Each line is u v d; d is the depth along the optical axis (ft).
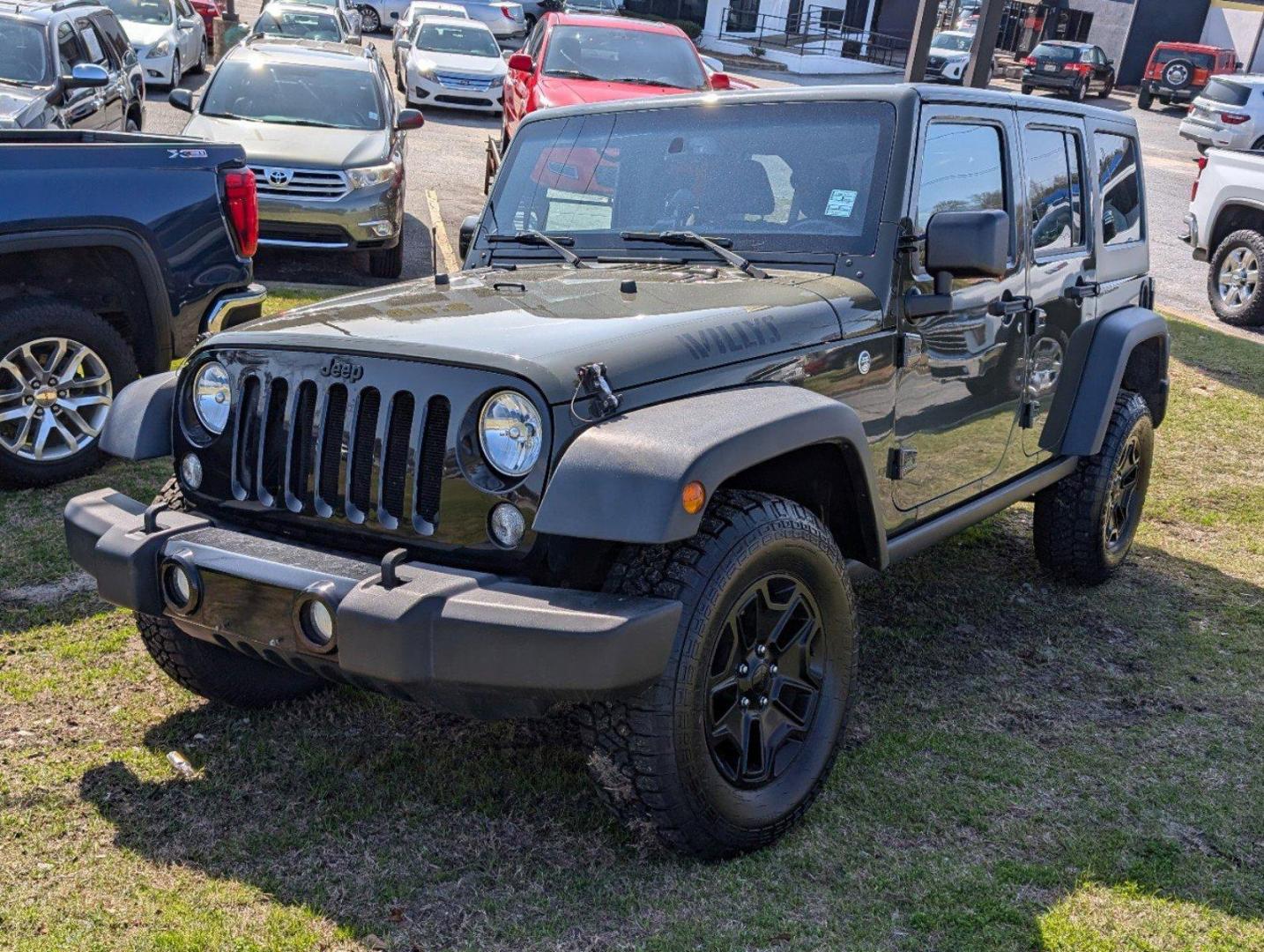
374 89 35.81
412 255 35.86
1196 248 39.09
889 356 11.89
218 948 8.81
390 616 8.71
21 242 17.15
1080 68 114.52
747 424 9.32
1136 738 12.79
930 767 11.89
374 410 9.73
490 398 9.21
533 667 8.64
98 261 18.72
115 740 11.66
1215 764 12.31
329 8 75.87
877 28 127.34
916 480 12.80
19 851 9.87
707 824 9.68
